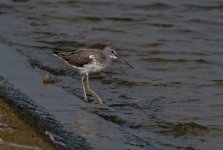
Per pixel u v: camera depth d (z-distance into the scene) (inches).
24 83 660.1
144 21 973.8
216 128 555.8
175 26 948.0
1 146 422.3
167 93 659.4
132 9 1042.1
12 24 949.8
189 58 790.5
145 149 492.4
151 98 640.4
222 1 1087.0
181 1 1085.8
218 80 705.6
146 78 709.3
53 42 858.8
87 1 1079.6
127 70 738.2
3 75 685.3
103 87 677.9
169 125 560.1
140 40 870.4
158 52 818.2
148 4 1067.9
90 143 492.4
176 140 526.6
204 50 828.6
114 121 562.9
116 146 492.1
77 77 709.9
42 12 1018.7
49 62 755.4
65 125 531.8
